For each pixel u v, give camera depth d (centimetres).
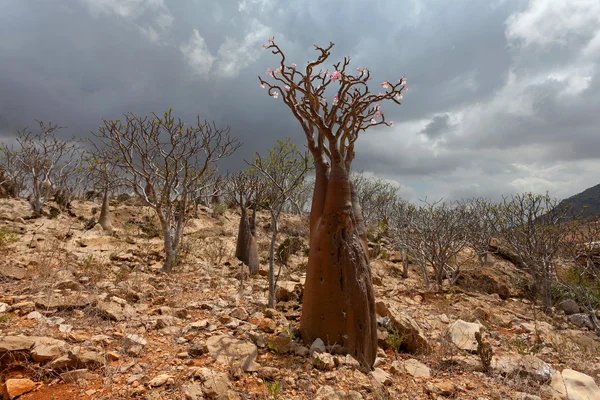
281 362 373
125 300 541
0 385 297
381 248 1470
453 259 1323
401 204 1441
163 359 364
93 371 327
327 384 334
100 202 1719
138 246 1069
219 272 909
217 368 345
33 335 371
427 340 498
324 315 401
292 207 2056
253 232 945
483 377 413
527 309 879
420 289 940
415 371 409
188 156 929
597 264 948
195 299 614
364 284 404
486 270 1116
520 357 480
